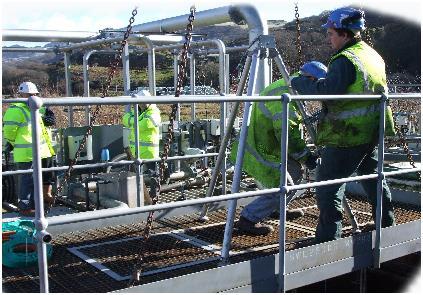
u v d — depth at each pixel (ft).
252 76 13.47
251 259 11.79
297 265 11.51
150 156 25.02
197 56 34.71
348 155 12.97
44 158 22.97
